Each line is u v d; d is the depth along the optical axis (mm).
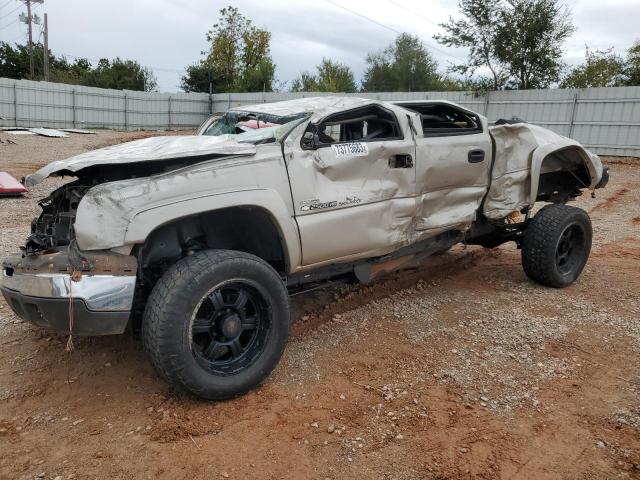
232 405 3326
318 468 2770
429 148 4535
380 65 45344
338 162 3912
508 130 5281
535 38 23797
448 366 3842
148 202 3115
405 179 4359
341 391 3502
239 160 3469
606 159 19750
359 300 5172
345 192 3961
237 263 3234
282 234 3590
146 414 3225
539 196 6359
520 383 3635
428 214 4695
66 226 3434
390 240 4309
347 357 3980
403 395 3449
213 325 3303
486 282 5824
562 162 6023
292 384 3584
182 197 3205
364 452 2896
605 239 8227
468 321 4660
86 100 32750
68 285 3004
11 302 3312
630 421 3227
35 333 4316
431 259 6676
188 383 3141
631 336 4387
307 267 3879
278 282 3439
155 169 3412
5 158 17656
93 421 3154
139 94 34656
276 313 3461
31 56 46344
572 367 3867
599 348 4172
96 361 3861
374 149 4125
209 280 3133
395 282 5742
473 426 3145
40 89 31109
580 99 20828
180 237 3604
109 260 3068
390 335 4367
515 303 5125
